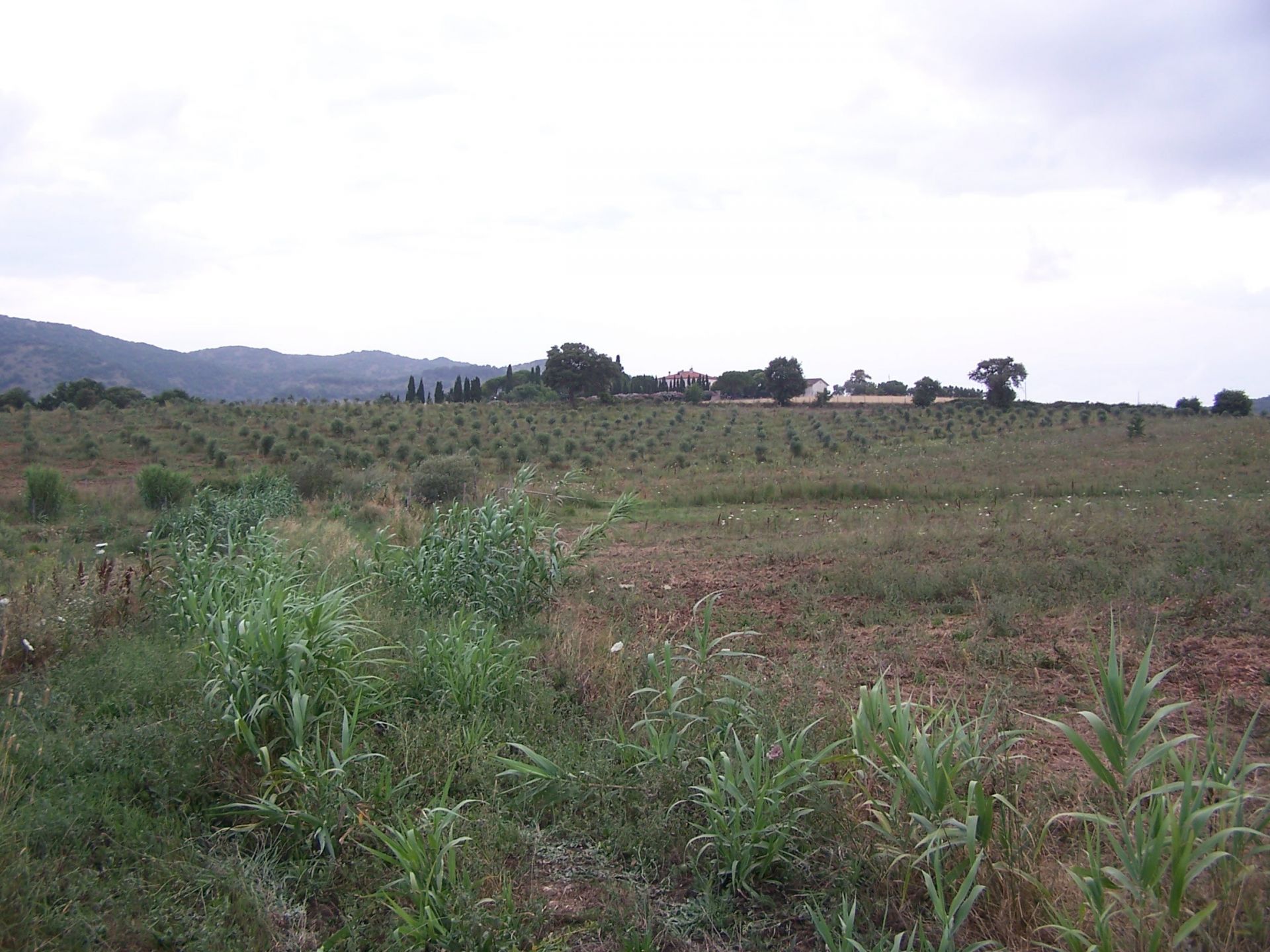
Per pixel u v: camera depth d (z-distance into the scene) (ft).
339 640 14.42
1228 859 8.20
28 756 12.20
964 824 9.23
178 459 92.58
